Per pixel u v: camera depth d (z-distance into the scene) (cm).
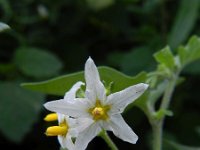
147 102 9
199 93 15
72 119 7
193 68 14
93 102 7
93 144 14
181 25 14
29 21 16
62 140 7
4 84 14
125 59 14
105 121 7
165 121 15
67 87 8
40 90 8
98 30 16
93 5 16
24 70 14
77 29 16
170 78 10
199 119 15
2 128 13
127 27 16
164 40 15
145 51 14
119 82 8
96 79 7
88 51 16
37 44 15
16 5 16
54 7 16
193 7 14
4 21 15
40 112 14
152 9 16
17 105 13
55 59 14
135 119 14
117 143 14
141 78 8
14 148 14
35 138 14
